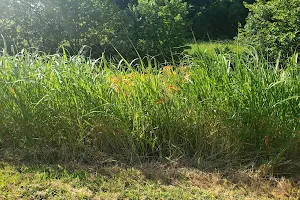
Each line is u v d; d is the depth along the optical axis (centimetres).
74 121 400
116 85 403
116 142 392
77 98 400
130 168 361
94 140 394
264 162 361
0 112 418
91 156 386
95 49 994
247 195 321
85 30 998
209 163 371
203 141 386
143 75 418
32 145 403
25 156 390
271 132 370
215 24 2244
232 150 378
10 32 983
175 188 329
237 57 400
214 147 383
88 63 439
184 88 397
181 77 410
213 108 383
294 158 368
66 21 988
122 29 1004
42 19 989
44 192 320
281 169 359
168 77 418
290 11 800
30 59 465
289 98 346
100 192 322
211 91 388
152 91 396
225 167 365
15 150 402
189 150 391
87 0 994
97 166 369
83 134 396
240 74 391
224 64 404
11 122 414
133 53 997
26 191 322
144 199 312
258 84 378
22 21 986
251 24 906
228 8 2280
